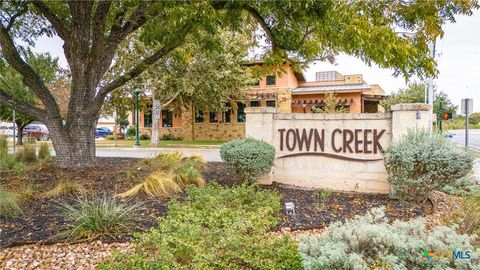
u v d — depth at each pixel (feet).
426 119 18.84
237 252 8.29
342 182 21.25
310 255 8.53
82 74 25.95
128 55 55.06
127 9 26.68
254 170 19.80
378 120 20.44
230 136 84.17
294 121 22.48
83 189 17.99
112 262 8.29
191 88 58.54
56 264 10.50
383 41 19.80
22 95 56.03
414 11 22.17
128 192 17.57
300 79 86.53
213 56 57.16
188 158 27.89
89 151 26.81
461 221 13.94
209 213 13.56
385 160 18.26
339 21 18.85
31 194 17.26
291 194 19.53
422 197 17.62
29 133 89.10
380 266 7.88
